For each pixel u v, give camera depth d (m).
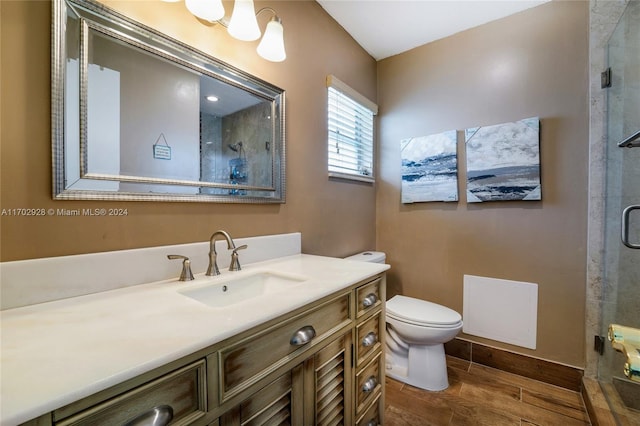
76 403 0.42
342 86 1.92
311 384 0.87
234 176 1.25
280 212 1.50
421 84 2.22
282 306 0.76
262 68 1.39
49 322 0.64
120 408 0.46
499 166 1.88
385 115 2.40
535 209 1.79
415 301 1.93
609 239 1.54
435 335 1.62
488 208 1.95
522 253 1.83
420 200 2.19
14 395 0.39
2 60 0.71
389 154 2.38
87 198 0.83
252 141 1.33
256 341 0.69
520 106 1.83
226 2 1.21
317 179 1.76
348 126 2.11
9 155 0.72
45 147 0.77
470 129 1.99
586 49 1.64
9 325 0.62
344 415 1.02
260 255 1.36
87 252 0.84
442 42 2.12
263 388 0.71
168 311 0.71
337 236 1.96
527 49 1.81
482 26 1.96
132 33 0.93
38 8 0.76
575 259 1.68
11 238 0.72
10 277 0.71
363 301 1.14
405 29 2.01
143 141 0.96
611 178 1.52
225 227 1.23
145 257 0.95
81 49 0.82
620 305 1.45
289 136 1.55
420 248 2.23
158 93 1.00
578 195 1.67
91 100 0.84
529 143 1.78
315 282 0.99
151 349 0.52
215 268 1.08
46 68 0.77
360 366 1.12
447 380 1.74
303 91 1.64
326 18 1.83
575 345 1.67
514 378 1.80
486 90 1.95
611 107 1.52
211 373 0.59
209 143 1.16
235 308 0.74
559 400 1.58
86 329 0.60
